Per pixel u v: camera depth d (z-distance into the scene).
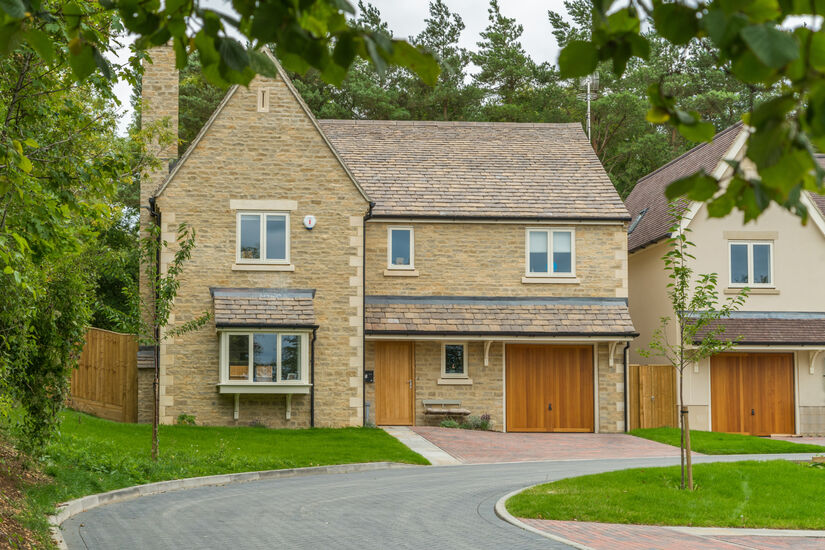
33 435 14.53
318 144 26.72
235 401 25.62
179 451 19.95
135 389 26.03
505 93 49.69
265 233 26.38
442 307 28.17
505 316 28.19
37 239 10.28
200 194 26.19
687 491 14.67
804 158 2.41
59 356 14.55
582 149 32.38
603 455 22.66
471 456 22.25
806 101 2.57
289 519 12.80
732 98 43.97
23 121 11.16
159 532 11.71
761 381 29.47
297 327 25.62
